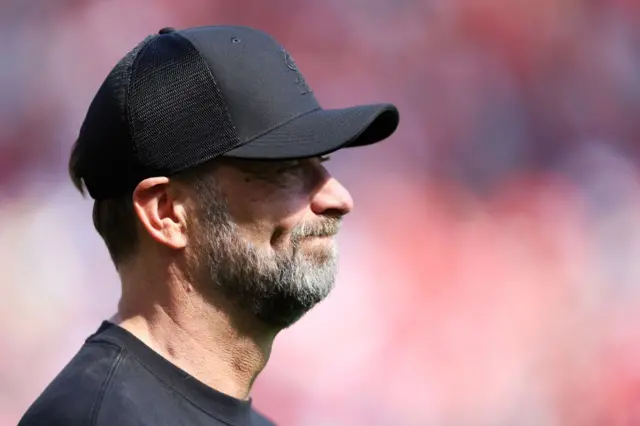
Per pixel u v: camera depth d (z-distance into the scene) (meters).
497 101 34.66
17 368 24.84
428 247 31.14
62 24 31.05
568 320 30.67
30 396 24.75
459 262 31.22
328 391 27.69
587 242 32.38
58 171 29.48
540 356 29.94
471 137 34.06
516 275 31.30
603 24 37.03
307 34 34.44
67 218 27.02
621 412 29.02
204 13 33.06
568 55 36.09
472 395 29.11
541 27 36.06
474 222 32.38
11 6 30.58
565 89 35.69
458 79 34.62
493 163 33.91
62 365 25.27
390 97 34.28
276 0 34.16
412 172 32.69
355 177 31.66
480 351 29.70
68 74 30.75
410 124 33.69
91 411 5.82
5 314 25.33
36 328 25.42
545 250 32.06
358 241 30.55
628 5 37.31
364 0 34.72
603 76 36.25
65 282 26.08
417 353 29.23
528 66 35.50
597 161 34.62
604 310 30.97
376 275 30.08
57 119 30.28
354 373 28.20
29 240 26.58
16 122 29.77
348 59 34.47
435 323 29.94
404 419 28.36
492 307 30.62
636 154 35.28
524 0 35.78
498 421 29.03
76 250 26.56
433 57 34.66
